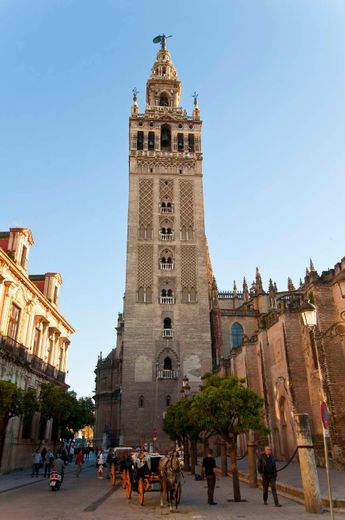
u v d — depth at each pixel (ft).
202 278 217.56
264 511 52.60
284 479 79.66
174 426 115.75
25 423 139.13
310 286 105.29
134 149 245.04
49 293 173.68
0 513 54.24
